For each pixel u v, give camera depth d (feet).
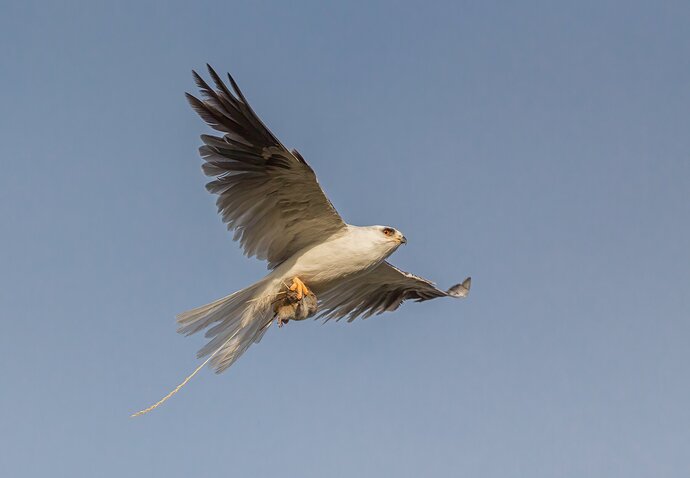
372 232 49.08
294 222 48.70
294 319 48.52
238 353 48.03
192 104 45.14
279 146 45.06
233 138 45.98
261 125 44.57
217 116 45.42
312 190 47.06
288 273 48.37
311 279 48.85
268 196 47.88
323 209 48.06
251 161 46.57
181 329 47.39
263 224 48.93
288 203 48.01
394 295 59.47
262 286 48.32
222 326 47.96
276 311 48.75
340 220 48.62
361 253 48.62
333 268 48.83
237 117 45.03
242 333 48.21
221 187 47.75
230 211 48.49
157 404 45.60
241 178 47.44
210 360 47.26
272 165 46.32
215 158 46.96
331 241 48.85
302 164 45.60
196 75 44.65
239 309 48.21
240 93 43.73
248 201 48.21
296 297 47.96
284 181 46.98
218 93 44.80
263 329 48.93
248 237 49.21
